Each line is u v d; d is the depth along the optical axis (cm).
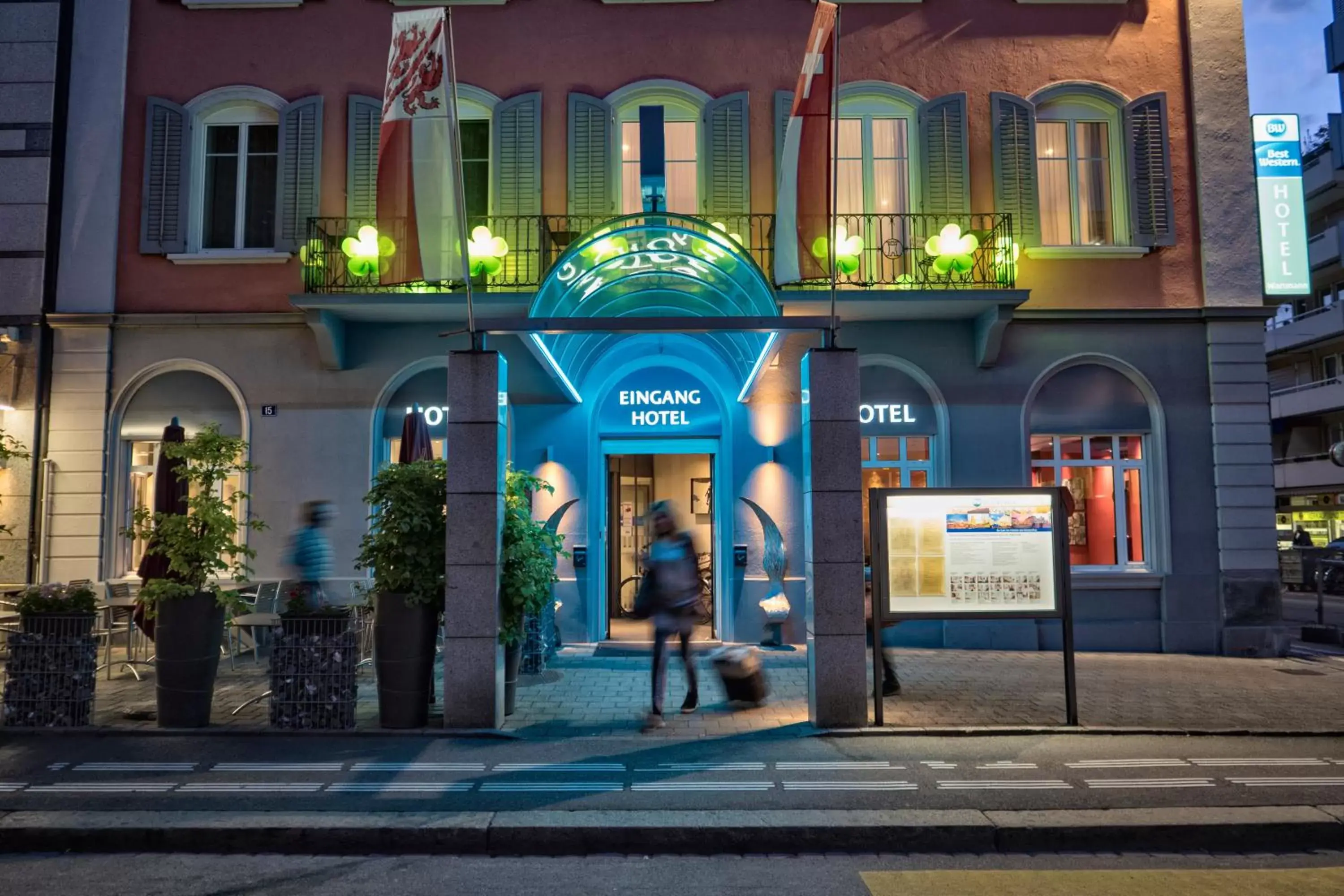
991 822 497
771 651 1054
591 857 482
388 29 1170
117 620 1044
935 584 693
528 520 772
